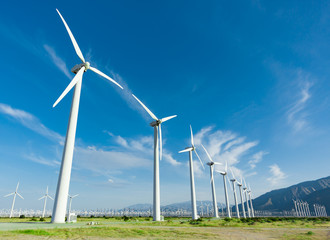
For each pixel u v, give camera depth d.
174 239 21.00
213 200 97.25
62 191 28.84
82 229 23.67
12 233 17.94
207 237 23.56
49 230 21.22
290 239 24.33
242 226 40.78
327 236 26.97
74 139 32.16
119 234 22.62
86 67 39.06
